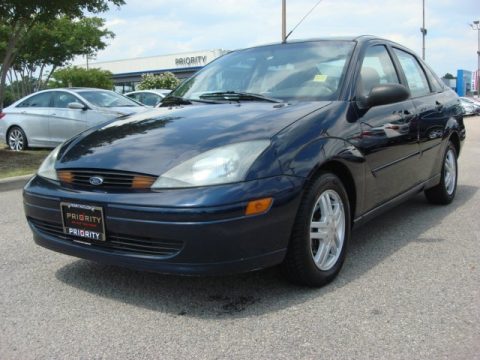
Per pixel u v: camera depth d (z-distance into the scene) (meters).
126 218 2.94
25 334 2.86
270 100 3.87
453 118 5.62
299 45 4.47
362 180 3.70
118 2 10.55
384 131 3.99
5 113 11.59
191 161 2.96
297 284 3.36
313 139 3.27
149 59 59.47
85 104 10.51
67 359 2.59
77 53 28.77
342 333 2.79
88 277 3.68
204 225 2.78
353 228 3.78
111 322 2.98
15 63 29.28
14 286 3.54
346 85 3.85
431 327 2.84
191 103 4.14
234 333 2.81
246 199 2.83
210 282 3.52
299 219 3.13
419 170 4.79
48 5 9.65
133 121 3.78
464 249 4.19
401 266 3.81
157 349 2.67
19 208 6.00
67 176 3.28
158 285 3.50
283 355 2.58
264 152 3.00
